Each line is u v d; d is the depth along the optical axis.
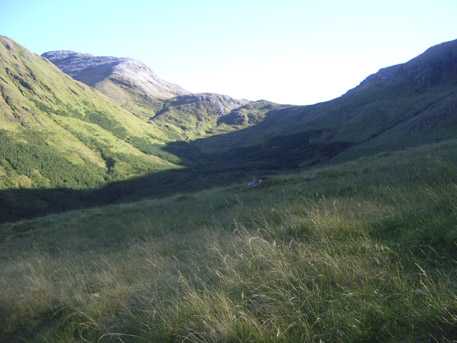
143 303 6.02
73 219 31.88
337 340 3.94
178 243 10.85
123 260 9.76
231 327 4.45
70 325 6.35
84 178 146.25
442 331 3.66
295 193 18.80
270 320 4.46
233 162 150.00
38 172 139.88
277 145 158.62
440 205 7.08
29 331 6.96
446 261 5.03
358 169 24.14
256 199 20.91
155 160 189.25
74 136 186.75
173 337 4.82
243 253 6.73
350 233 6.75
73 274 9.61
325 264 5.47
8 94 194.62
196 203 26.41
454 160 15.44
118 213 30.31
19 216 105.50
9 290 8.74
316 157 110.31
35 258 13.10
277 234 8.02
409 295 4.25
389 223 6.89
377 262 5.28
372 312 4.15
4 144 148.38
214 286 5.80
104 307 6.59
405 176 14.25
